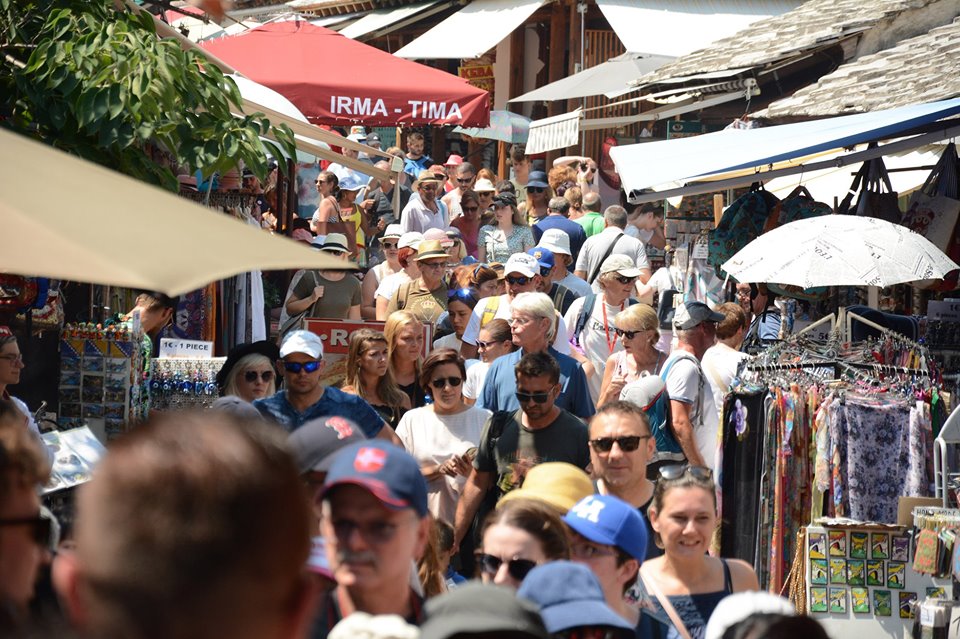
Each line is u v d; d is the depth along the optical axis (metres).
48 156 8.30
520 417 22.72
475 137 76.31
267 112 32.31
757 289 37.69
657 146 34.97
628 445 19.72
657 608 16.42
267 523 4.92
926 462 24.88
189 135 23.97
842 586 23.33
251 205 34.22
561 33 77.25
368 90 46.97
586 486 15.50
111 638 4.77
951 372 30.66
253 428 5.23
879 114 33.75
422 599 11.09
